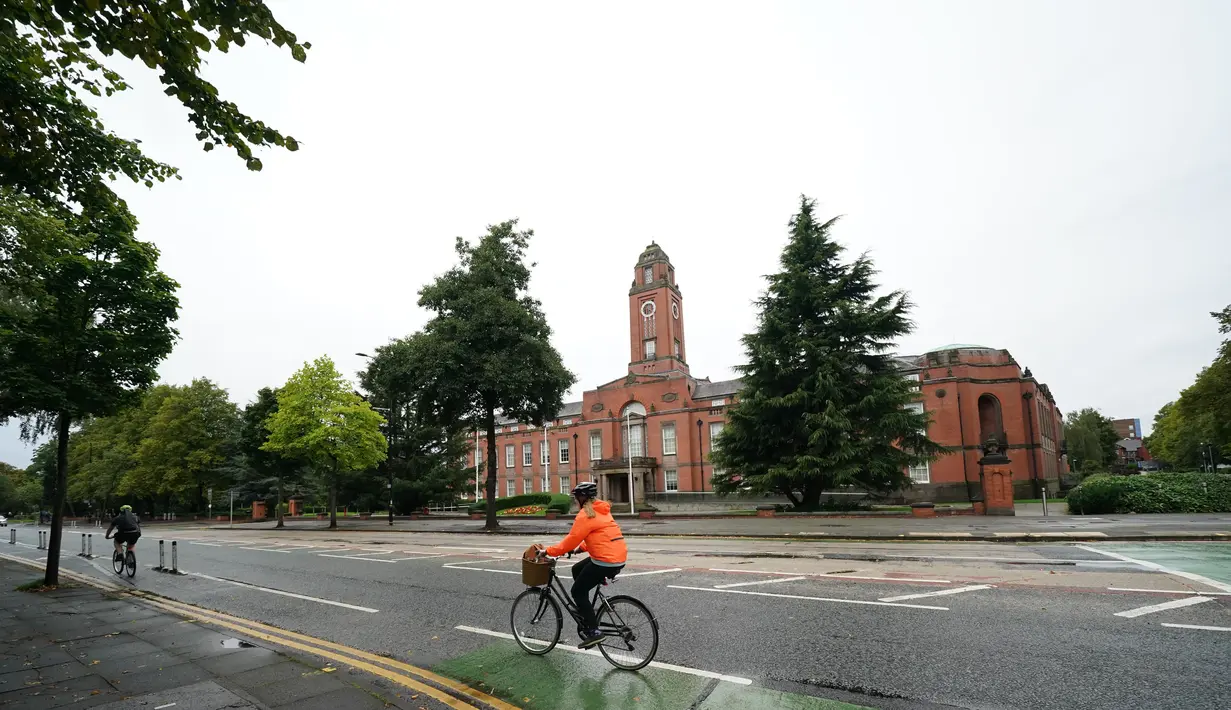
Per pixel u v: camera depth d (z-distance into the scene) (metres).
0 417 12.20
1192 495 24.50
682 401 59.19
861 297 34.47
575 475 65.31
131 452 57.81
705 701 5.08
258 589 11.96
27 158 7.03
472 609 9.13
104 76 6.70
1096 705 4.70
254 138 6.25
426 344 27.42
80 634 7.85
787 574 11.13
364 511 50.22
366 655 6.66
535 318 29.69
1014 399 47.03
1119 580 9.51
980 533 17.72
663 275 68.88
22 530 44.12
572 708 5.00
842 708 4.83
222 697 5.22
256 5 5.00
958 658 5.87
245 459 50.69
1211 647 5.97
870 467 30.31
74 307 11.81
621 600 6.07
